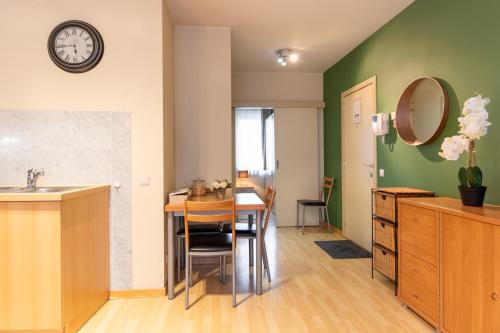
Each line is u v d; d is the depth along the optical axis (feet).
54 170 8.52
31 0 8.45
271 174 21.33
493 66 7.04
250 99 17.72
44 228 6.54
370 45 12.52
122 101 8.71
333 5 10.05
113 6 8.66
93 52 8.48
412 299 7.60
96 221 8.05
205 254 8.13
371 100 12.52
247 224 10.80
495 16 6.97
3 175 8.42
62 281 6.59
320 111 18.17
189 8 10.07
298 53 14.58
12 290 6.55
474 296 5.68
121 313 7.87
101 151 8.66
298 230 17.01
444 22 8.48
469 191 6.63
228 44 11.56
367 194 12.96
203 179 11.43
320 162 18.16
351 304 8.25
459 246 6.05
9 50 8.41
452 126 8.25
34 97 8.46
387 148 11.41
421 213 7.23
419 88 9.51
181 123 11.35
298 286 9.44
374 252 10.01
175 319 7.52
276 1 9.75
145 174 8.79
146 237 8.82
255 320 7.45
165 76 9.32
